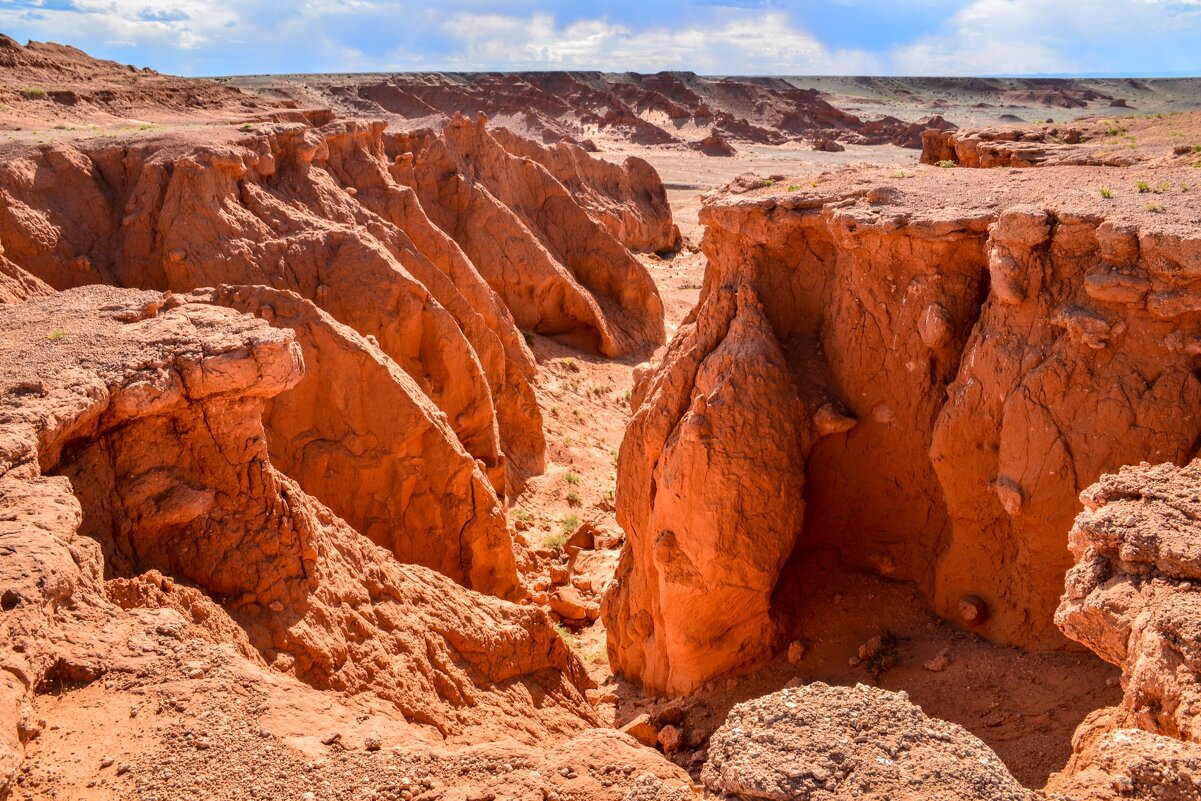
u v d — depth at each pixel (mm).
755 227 11969
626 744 6160
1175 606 6055
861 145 140625
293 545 9344
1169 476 7379
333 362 14008
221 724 6008
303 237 20094
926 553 11781
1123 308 9188
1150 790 4934
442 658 9922
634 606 13570
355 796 5465
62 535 7270
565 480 22391
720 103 182375
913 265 11055
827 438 11773
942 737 4945
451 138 32719
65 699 6199
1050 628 9906
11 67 46156
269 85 137000
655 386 13328
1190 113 24797
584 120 142750
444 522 14438
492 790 5512
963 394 10305
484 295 26078
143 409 8992
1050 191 11109
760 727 5020
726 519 11055
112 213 21156
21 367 9320
